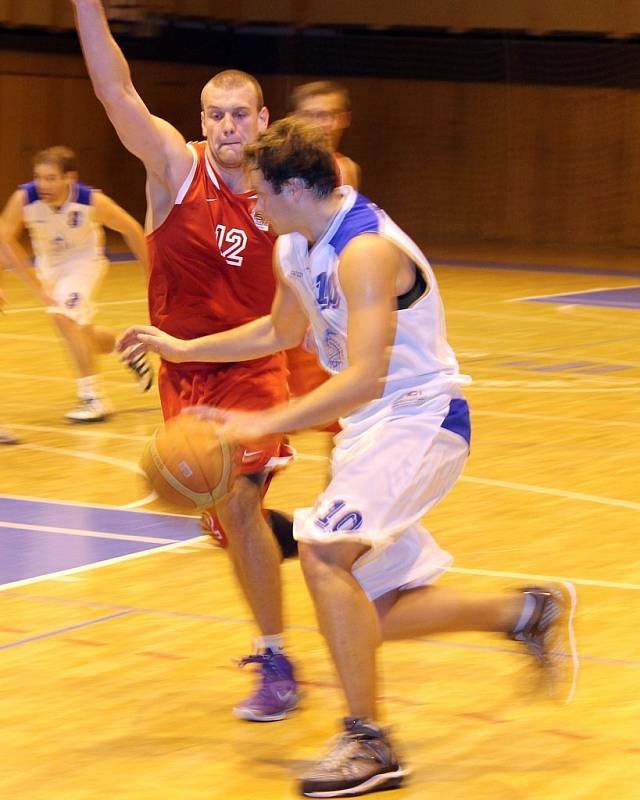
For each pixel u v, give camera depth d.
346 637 5.72
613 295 28.17
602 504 11.10
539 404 15.88
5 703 6.71
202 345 6.58
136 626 7.96
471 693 6.88
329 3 39.19
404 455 5.78
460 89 42.12
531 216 41.84
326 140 5.80
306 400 5.56
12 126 38.81
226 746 6.22
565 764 5.98
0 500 11.09
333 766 5.66
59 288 14.53
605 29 36.56
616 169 40.59
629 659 7.37
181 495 5.93
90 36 6.73
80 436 13.82
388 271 5.63
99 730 6.39
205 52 43.19
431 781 5.82
